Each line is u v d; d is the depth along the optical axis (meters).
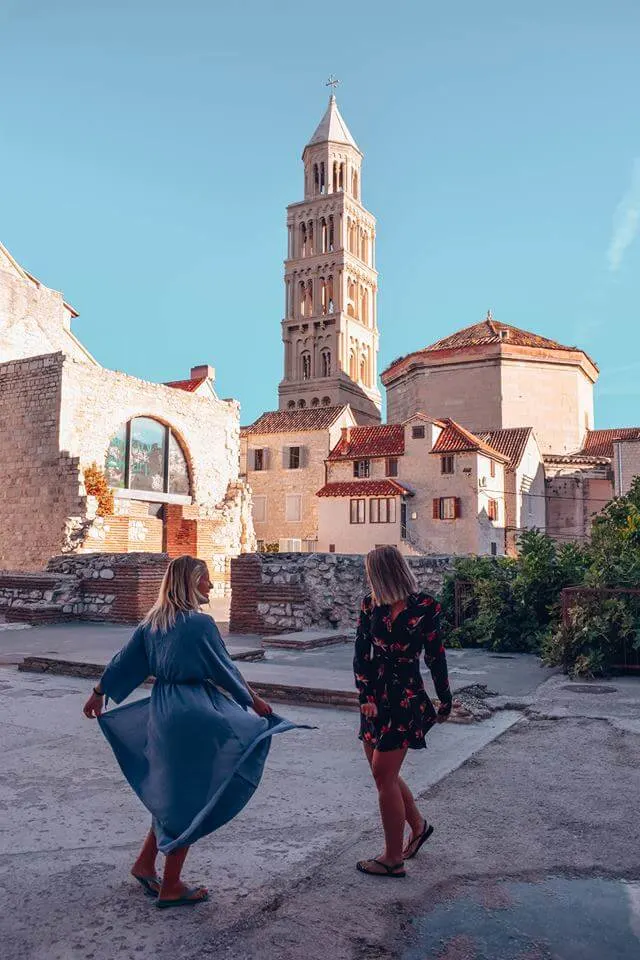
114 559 19.69
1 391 33.75
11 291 39.19
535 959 3.22
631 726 7.42
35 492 32.22
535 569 13.70
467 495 47.44
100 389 33.69
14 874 3.99
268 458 57.81
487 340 55.88
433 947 3.31
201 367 49.97
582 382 58.22
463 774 5.94
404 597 4.18
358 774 5.85
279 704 8.69
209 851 4.32
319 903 3.70
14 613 19.06
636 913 3.64
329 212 95.69
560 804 5.20
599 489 54.00
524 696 9.02
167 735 3.66
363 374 97.50
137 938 3.33
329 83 104.69
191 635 3.81
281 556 16.62
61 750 6.54
